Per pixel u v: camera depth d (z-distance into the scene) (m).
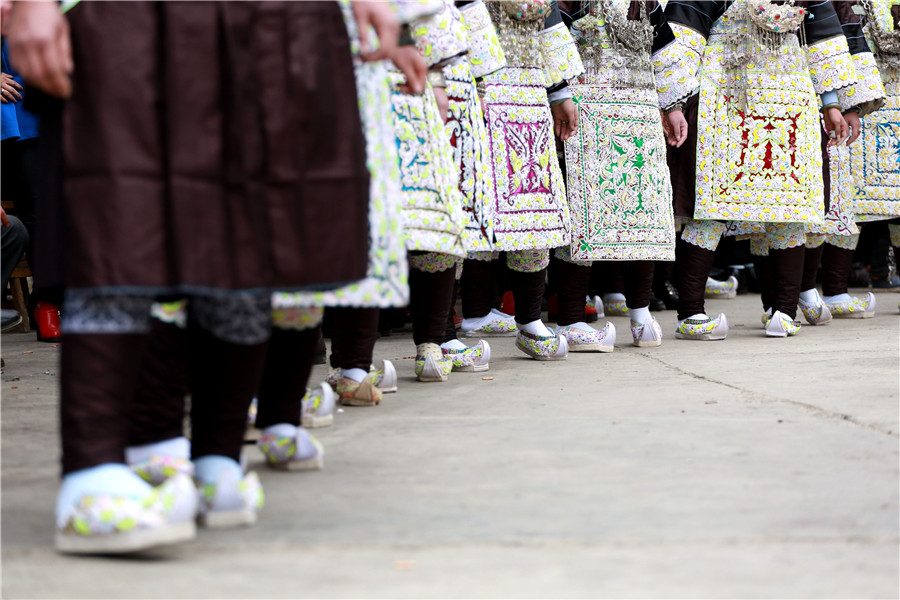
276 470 2.53
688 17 5.46
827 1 5.88
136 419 2.12
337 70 2.00
